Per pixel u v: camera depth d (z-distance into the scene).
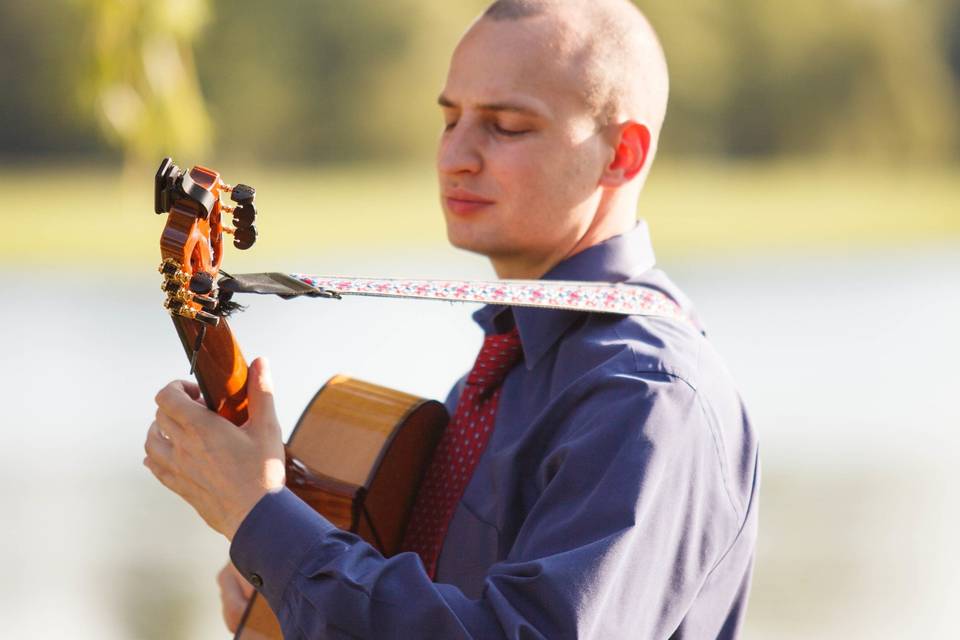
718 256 51.47
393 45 101.12
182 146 24.31
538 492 5.16
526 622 4.57
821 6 111.94
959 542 15.74
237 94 99.56
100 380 24.73
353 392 6.16
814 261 49.88
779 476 18.77
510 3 5.73
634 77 5.79
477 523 5.48
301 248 48.69
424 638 4.62
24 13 96.75
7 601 13.57
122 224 55.91
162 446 5.14
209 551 15.80
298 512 4.88
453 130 5.80
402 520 5.89
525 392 5.59
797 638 12.70
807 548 15.56
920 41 117.19
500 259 5.91
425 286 5.10
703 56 108.69
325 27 100.44
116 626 12.98
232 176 96.56
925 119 115.44
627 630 4.73
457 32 101.94
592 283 5.58
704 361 5.33
